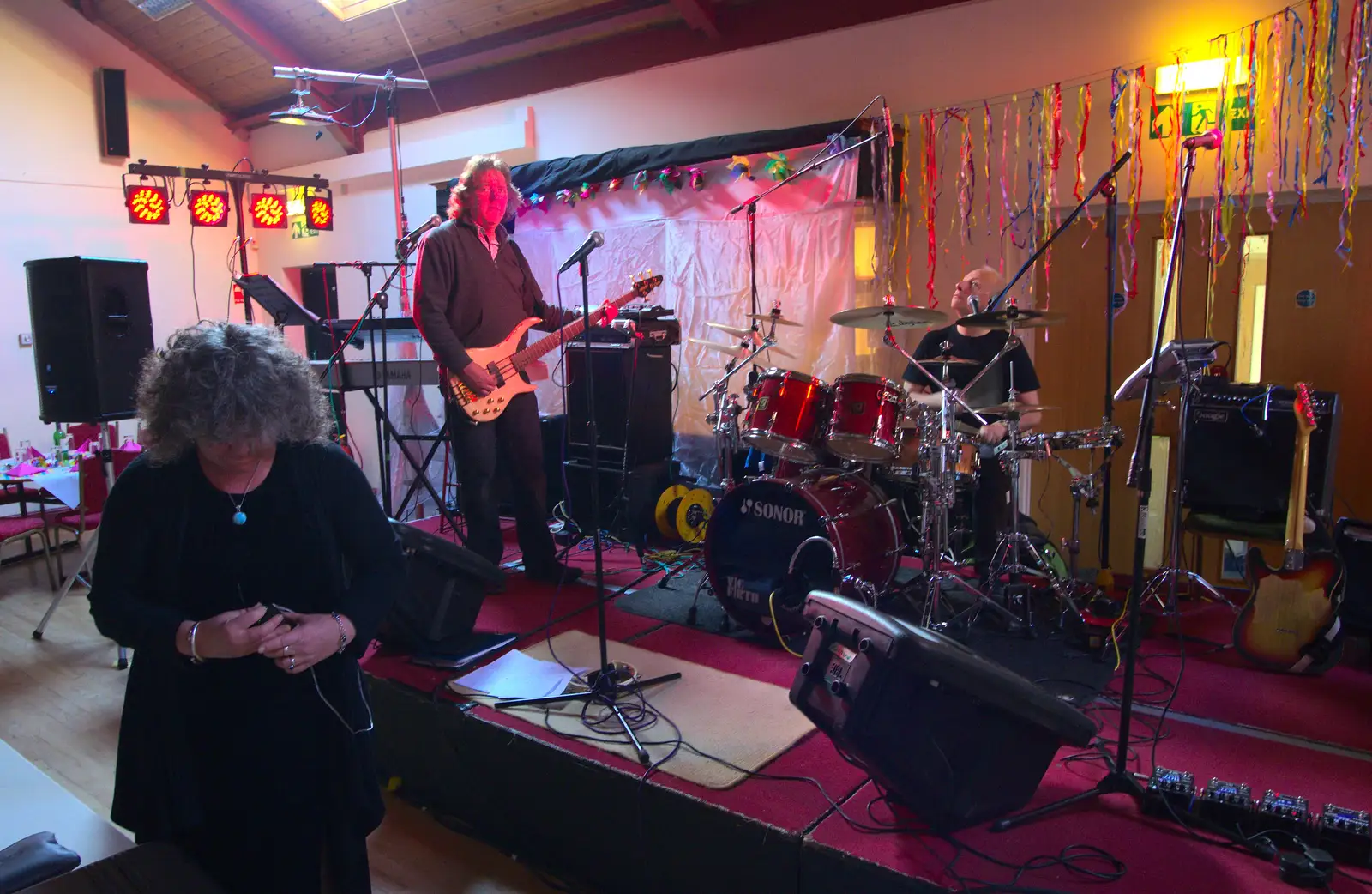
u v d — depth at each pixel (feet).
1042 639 9.94
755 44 15.23
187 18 20.40
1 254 19.90
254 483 4.58
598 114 17.38
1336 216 11.54
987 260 13.44
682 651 9.78
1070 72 12.52
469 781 8.27
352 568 5.27
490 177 10.78
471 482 11.37
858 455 9.74
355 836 5.08
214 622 4.28
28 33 20.17
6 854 4.54
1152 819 6.36
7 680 12.07
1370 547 9.09
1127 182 12.32
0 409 20.04
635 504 13.87
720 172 15.17
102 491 13.85
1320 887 5.53
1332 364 11.84
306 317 15.12
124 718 4.69
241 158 24.68
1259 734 7.64
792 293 14.47
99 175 21.63
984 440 10.30
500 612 11.03
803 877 6.10
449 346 10.43
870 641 5.95
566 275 17.60
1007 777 6.11
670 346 15.03
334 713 4.82
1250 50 11.18
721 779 6.90
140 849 4.67
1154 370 6.08
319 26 19.53
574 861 7.54
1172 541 10.35
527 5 16.93
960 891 5.49
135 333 14.99
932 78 13.57
